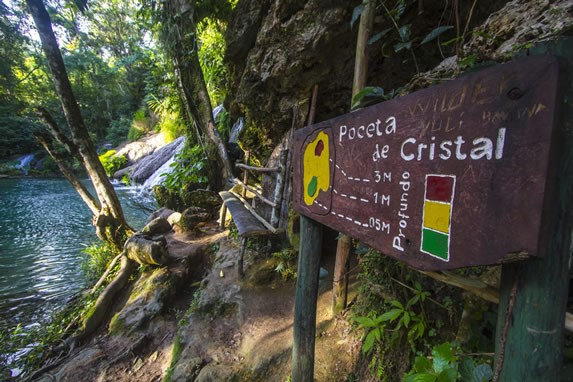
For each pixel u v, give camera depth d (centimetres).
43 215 783
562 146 46
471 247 57
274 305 258
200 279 372
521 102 48
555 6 102
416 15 198
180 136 1161
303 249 136
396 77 251
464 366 90
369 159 89
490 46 123
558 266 51
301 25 238
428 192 67
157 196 638
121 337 283
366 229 91
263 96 317
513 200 50
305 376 143
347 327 199
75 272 464
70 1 512
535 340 54
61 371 247
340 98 285
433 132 65
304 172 131
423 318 139
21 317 348
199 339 235
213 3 457
